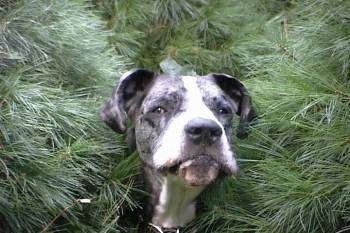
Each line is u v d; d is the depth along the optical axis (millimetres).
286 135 1363
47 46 1423
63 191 1263
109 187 1329
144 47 1744
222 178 1281
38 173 1253
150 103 1294
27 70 1368
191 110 1249
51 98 1350
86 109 1381
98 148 1332
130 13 1754
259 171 1351
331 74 1353
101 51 1593
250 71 1576
